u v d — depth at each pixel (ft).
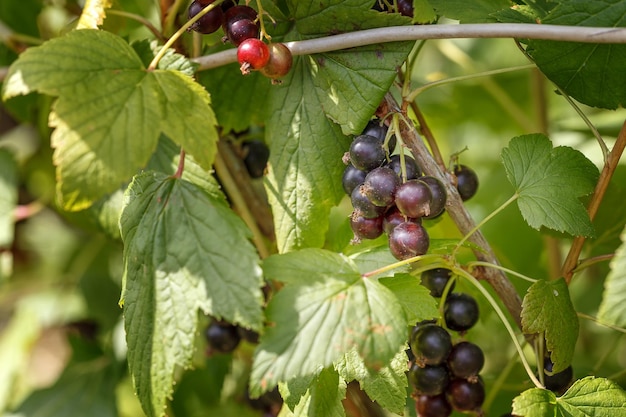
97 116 1.86
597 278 2.69
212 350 2.26
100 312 2.71
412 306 1.92
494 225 2.64
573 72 1.98
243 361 2.53
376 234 1.92
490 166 3.21
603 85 1.98
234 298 1.86
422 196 1.85
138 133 1.87
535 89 2.59
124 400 2.90
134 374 1.92
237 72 2.09
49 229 3.02
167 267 1.91
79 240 2.89
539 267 2.59
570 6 1.93
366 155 1.91
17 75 1.87
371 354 1.80
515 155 2.02
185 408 2.52
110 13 2.13
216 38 2.16
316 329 1.82
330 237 2.67
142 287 1.92
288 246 2.01
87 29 1.92
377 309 1.82
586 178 2.01
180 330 1.88
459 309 2.04
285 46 1.95
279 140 2.03
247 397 2.35
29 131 3.00
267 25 2.02
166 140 2.13
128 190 1.98
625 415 1.91
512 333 1.95
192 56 2.12
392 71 1.96
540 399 1.90
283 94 2.03
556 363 1.97
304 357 1.81
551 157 2.02
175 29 2.10
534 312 1.95
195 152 1.89
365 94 1.96
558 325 1.97
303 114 2.01
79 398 2.53
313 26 2.00
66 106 1.85
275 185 2.02
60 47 1.89
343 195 2.01
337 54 1.98
